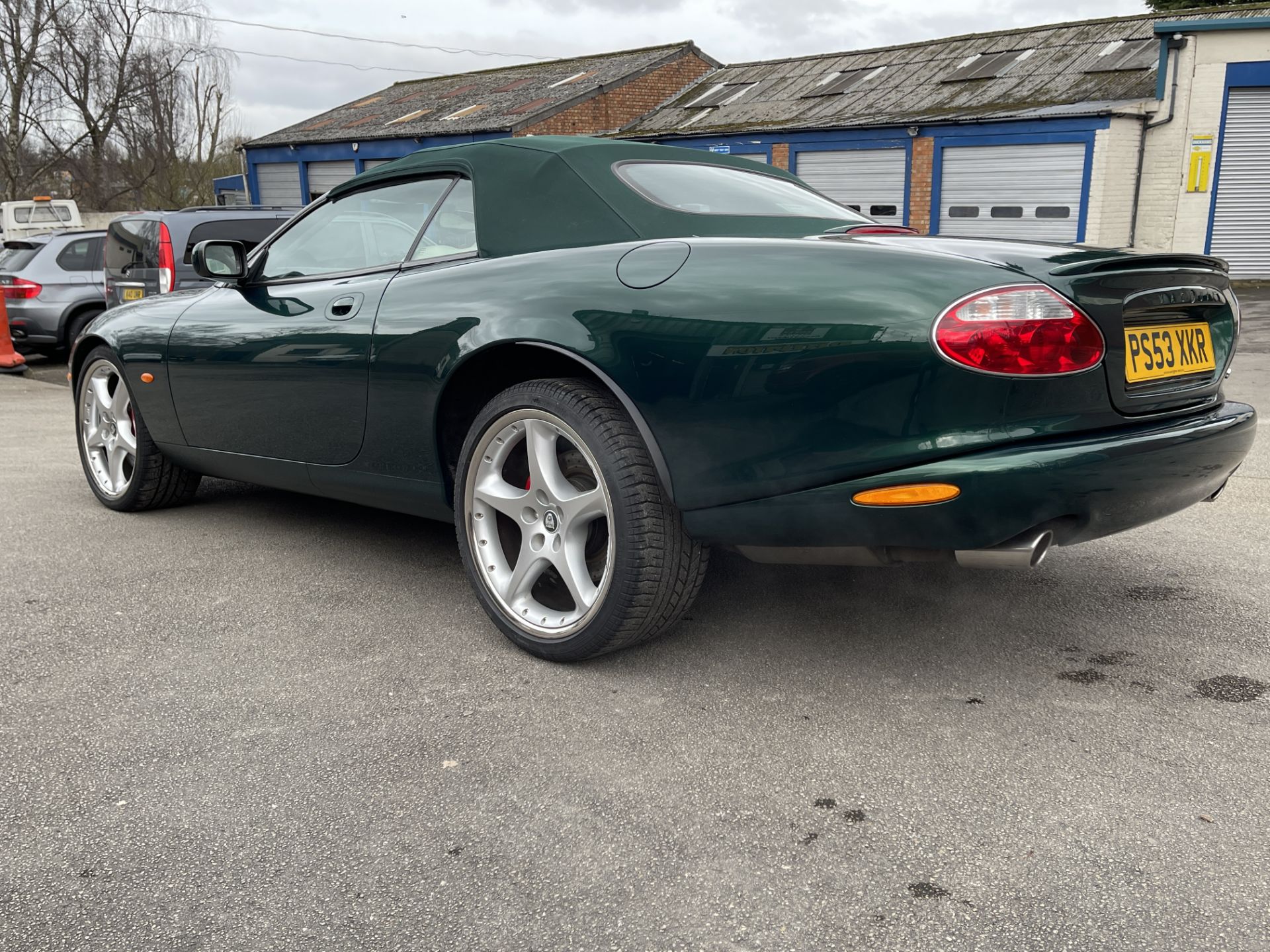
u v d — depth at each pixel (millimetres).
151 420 3793
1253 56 15523
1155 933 1489
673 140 20906
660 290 2234
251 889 1634
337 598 3049
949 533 1993
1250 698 2287
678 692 2365
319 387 3014
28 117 31453
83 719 2242
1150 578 3119
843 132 18703
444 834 1787
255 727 2207
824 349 2020
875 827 1789
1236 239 16391
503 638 2727
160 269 7402
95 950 1490
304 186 27203
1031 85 17984
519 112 23125
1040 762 2010
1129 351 2094
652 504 2303
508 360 2652
